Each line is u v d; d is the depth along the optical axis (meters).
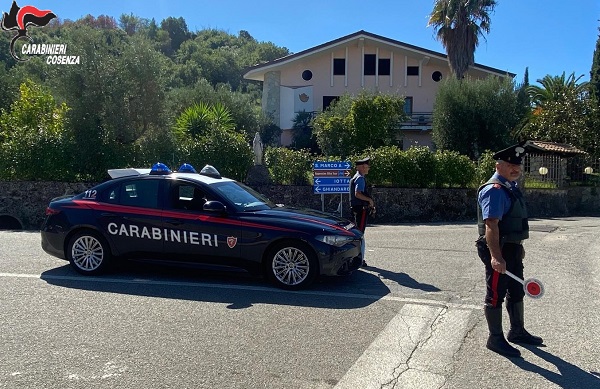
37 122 22.09
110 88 17.88
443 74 37.00
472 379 4.15
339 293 6.67
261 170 17.30
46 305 6.04
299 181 17.34
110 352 4.63
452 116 27.30
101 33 19.23
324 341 4.94
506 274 4.58
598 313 5.87
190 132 21.16
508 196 4.59
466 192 17.66
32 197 17.55
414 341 4.95
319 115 30.20
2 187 17.56
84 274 7.57
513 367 4.38
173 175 7.64
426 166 17.39
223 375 4.19
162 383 4.04
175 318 5.59
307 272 6.80
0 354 4.58
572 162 21.28
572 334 5.18
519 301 4.88
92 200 7.69
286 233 6.84
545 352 4.71
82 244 7.58
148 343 4.86
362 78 37.25
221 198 7.27
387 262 8.71
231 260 7.05
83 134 17.59
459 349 4.77
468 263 8.62
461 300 6.34
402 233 12.85
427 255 9.38
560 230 13.23
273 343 4.88
